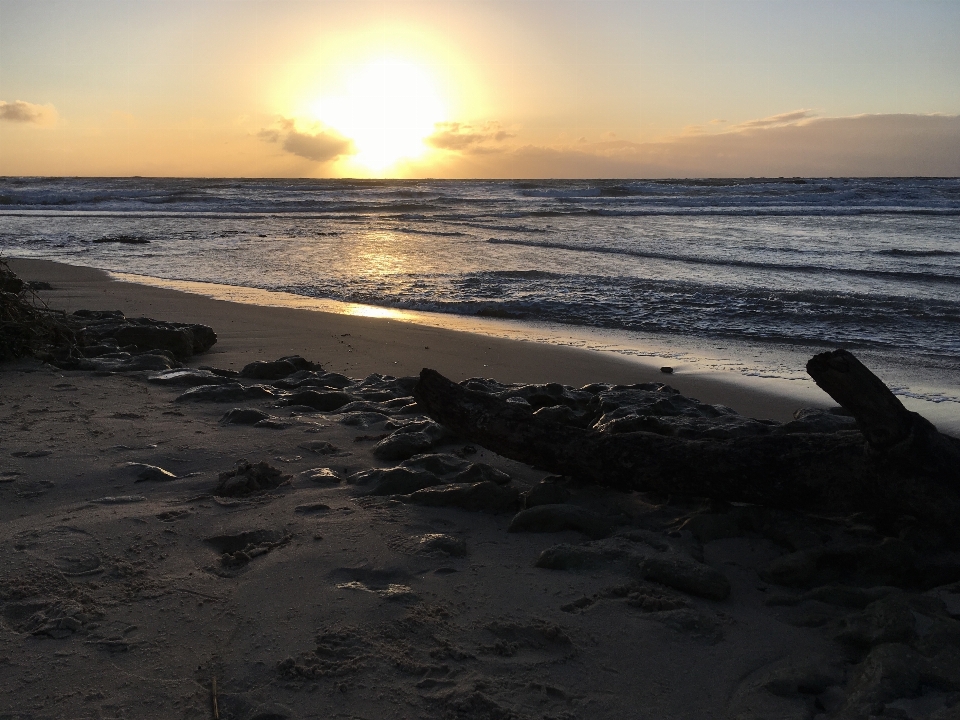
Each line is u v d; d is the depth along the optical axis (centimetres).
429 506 374
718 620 281
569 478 404
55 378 591
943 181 7931
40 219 2941
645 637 267
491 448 398
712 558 329
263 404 542
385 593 288
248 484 385
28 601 276
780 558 314
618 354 863
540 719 222
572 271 1530
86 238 2233
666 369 785
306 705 227
